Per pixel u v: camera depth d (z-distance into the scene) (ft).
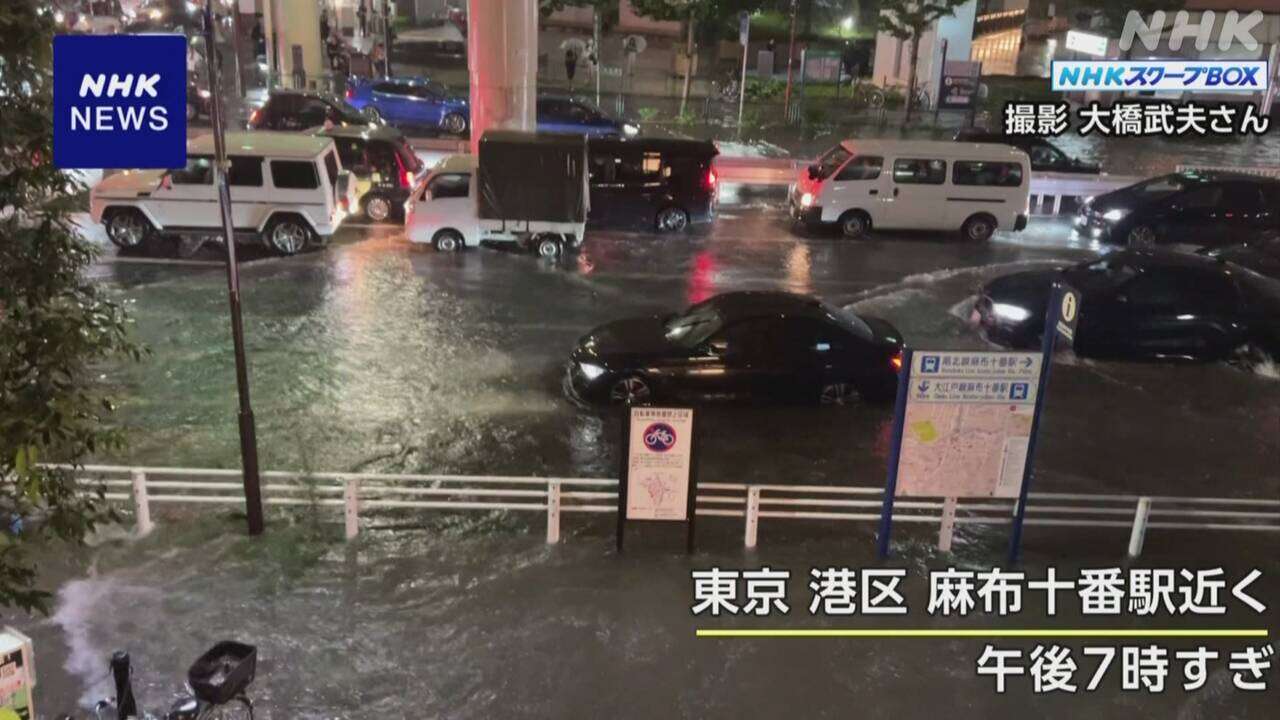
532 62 74.33
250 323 48.44
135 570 28.35
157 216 58.54
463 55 139.85
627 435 29.07
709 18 122.52
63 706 22.68
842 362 41.04
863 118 113.29
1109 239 70.28
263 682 23.97
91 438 16.05
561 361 45.47
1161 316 47.78
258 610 26.76
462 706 23.58
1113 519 34.19
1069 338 27.43
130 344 18.26
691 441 29.25
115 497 31.71
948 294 58.08
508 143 60.13
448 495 33.63
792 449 38.17
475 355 45.80
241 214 59.11
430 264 59.88
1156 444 39.96
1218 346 48.19
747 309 41.24
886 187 69.31
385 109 92.68
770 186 82.64
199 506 32.04
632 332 42.01
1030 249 69.51
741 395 40.78
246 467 29.76
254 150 58.49
